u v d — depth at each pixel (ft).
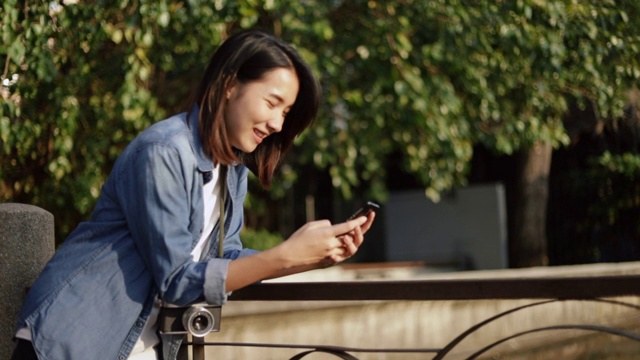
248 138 7.07
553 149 38.14
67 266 6.93
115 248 6.89
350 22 25.20
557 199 38.17
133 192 6.73
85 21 17.84
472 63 24.71
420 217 43.91
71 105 18.17
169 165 6.70
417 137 26.21
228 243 7.72
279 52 7.03
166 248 6.62
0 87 16.80
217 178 7.24
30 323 6.79
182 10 20.47
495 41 24.29
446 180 26.05
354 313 20.49
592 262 37.24
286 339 19.10
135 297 6.84
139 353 7.23
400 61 23.82
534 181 32.71
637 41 22.43
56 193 20.27
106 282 6.84
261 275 6.78
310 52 24.00
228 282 6.75
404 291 7.41
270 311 18.42
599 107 25.43
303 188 43.55
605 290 6.66
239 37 7.04
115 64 21.11
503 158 42.06
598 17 22.45
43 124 18.12
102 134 21.24
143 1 18.25
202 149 6.93
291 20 22.49
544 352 24.45
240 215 7.74
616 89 23.81
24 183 19.77
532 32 22.65
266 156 7.71
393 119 25.99
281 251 6.75
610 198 36.22
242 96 6.99
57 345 6.72
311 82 7.21
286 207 42.45
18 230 8.61
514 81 25.22
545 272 24.59
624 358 24.71
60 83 18.24
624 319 26.37
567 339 25.03
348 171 26.27
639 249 35.81
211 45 21.15
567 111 28.37
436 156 26.12
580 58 23.45
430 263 39.75
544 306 25.07
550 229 38.34
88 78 19.38
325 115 26.04
